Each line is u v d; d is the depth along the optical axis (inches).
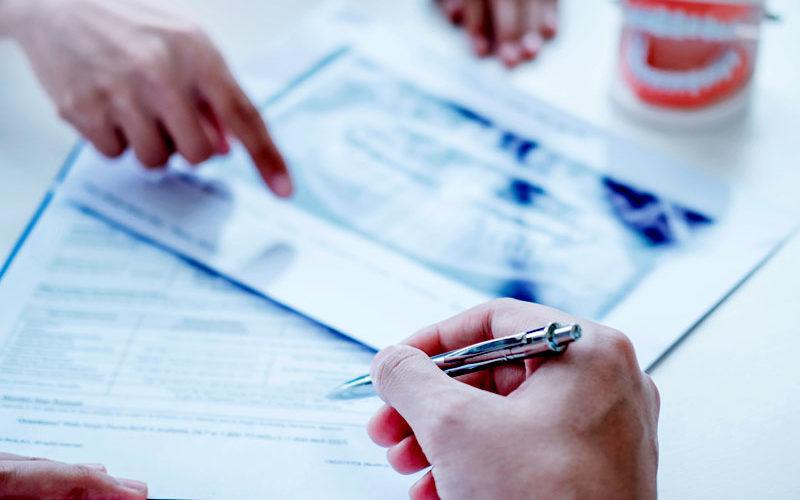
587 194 23.8
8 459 17.0
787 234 22.2
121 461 17.9
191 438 18.3
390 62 28.4
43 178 25.1
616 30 29.3
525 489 14.3
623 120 26.1
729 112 25.4
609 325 20.2
